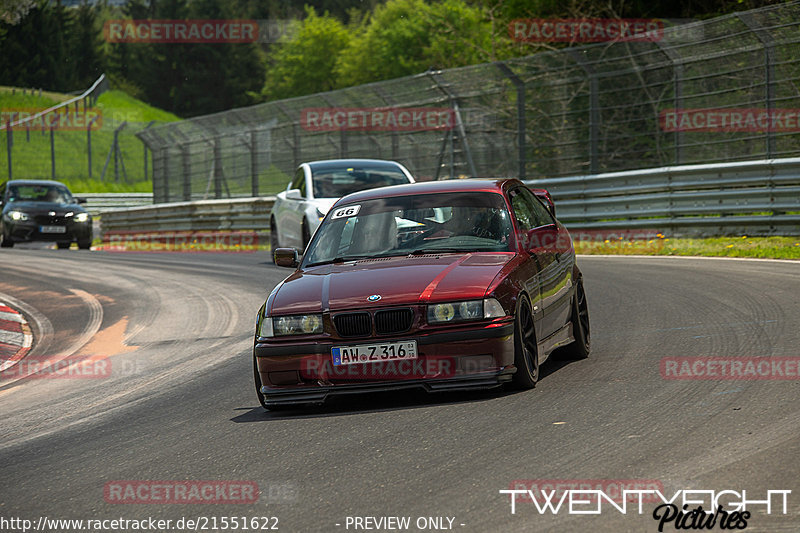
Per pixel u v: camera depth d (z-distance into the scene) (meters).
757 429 18.00
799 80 68.88
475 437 19.11
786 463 15.77
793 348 26.09
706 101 75.56
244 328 40.97
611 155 88.88
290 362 23.09
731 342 27.88
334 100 95.75
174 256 80.12
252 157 106.75
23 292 57.66
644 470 15.94
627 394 22.00
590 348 29.19
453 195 27.58
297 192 58.59
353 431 20.78
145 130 124.19
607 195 72.31
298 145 100.75
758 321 31.30
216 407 25.80
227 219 99.56
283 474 17.67
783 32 66.00
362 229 27.11
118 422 24.88
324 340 22.94
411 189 28.44
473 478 16.25
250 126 106.44
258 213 95.25
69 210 95.00
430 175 91.19
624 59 76.31
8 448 22.67
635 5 111.88
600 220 73.19
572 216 73.94
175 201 124.06
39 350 39.91
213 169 115.25
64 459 20.88
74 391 30.50
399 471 17.09
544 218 29.64
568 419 19.98
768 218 62.12
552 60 79.50
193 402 26.88
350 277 24.22
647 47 73.19
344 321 22.86
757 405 19.94
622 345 29.34
